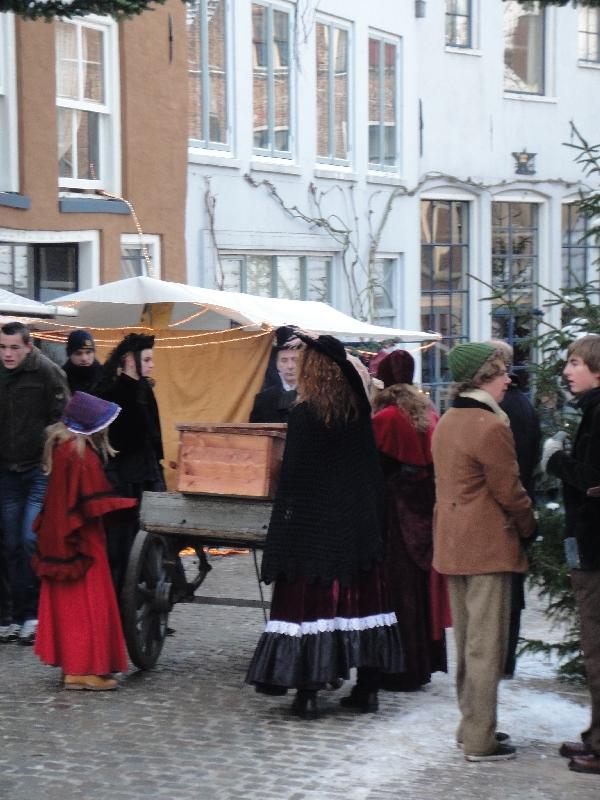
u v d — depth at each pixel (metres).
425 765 7.47
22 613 10.41
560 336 8.96
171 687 9.06
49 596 9.02
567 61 27.56
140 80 17.23
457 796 6.94
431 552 9.05
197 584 9.85
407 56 24.03
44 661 8.98
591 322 8.97
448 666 9.96
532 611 11.97
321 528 8.12
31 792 6.98
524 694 9.02
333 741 7.88
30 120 15.34
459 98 25.38
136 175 17.25
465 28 25.62
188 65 18.39
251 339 14.50
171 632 10.61
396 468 9.11
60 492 8.90
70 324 14.27
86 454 8.92
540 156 27.09
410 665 9.00
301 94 20.91
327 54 21.75
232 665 9.68
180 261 18.16
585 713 8.56
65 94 16.20
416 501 9.09
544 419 9.08
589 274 28.48
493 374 7.65
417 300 24.56
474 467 7.54
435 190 24.97
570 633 9.27
